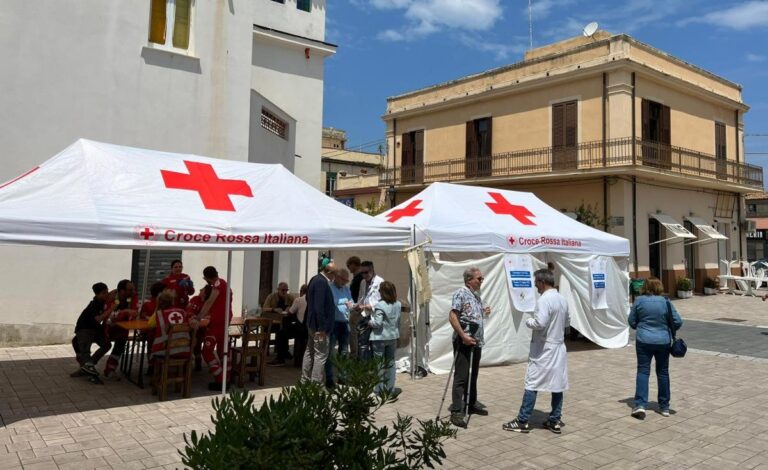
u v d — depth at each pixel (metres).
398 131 29.41
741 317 17.19
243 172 7.97
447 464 5.17
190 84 11.57
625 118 20.50
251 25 12.49
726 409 7.16
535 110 23.31
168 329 6.93
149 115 11.09
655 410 7.07
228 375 7.83
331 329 7.19
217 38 11.95
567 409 7.09
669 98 22.45
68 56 10.34
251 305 12.60
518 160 23.66
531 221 11.05
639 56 21.23
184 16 11.77
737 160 25.92
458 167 26.11
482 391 7.96
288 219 7.22
